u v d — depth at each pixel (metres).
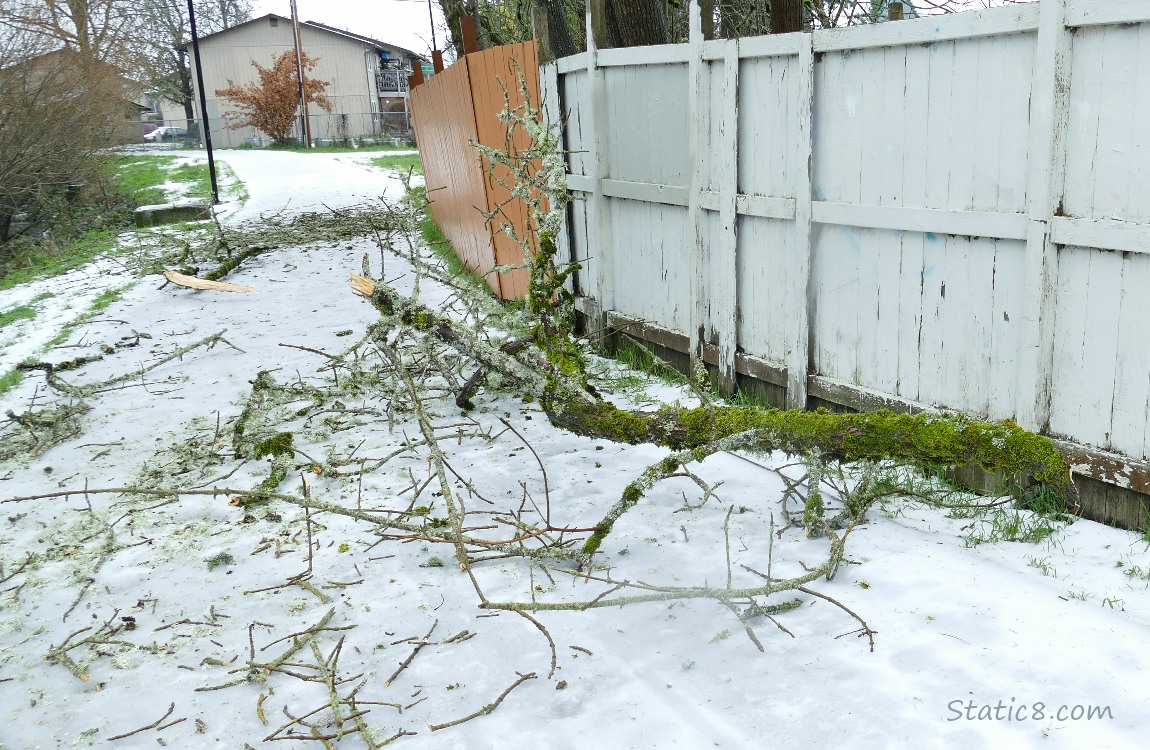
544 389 4.57
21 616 3.52
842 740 2.50
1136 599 3.04
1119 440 3.44
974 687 2.66
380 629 3.29
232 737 2.76
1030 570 3.31
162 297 10.39
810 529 3.70
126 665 3.15
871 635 2.93
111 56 22.83
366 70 59.16
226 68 56.62
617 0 7.79
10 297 11.74
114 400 6.37
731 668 2.88
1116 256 3.32
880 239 4.32
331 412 5.74
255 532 4.15
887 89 4.14
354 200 21.66
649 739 2.59
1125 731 2.42
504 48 7.72
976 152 3.77
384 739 2.69
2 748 2.76
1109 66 3.23
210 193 24.77
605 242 6.62
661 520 4.01
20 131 18.23
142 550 4.03
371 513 4.25
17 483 4.92
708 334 5.63
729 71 5.02
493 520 4.11
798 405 4.93
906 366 4.30
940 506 3.65
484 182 8.74
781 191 4.87
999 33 3.55
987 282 3.83
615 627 3.19
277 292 10.34
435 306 8.45
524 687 2.88
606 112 6.35
